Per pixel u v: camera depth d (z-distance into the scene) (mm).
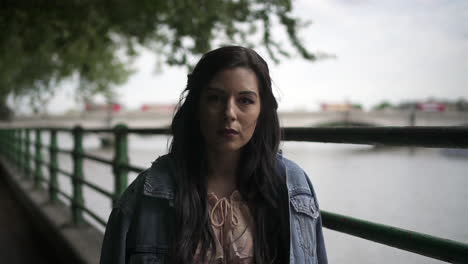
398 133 1243
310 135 1596
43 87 17141
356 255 3082
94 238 4047
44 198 6379
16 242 5012
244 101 1219
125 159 3393
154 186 1223
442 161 12297
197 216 1214
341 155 16172
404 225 5934
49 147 6039
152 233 1200
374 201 7973
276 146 1325
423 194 8859
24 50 8945
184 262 1176
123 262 1201
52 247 4555
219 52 1233
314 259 1267
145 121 51875
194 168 1281
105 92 16047
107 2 7543
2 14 7816
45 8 7656
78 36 8445
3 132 15016
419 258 2883
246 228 1264
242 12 6930
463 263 1155
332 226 1543
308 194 1299
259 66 1240
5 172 10688
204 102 1229
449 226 5762
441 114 47938
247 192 1304
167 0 7105
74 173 4625
